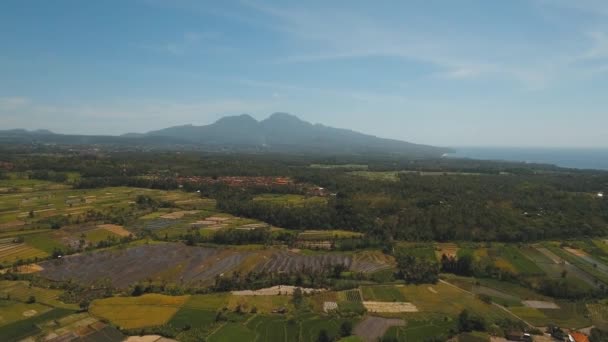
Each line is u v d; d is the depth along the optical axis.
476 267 131.25
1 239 147.75
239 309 97.81
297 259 141.25
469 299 110.00
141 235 162.25
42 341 81.31
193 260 137.50
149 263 133.12
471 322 92.56
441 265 135.50
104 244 148.50
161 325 89.38
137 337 85.06
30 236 151.88
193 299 104.12
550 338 89.06
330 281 119.69
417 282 121.19
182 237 161.12
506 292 116.50
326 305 103.62
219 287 111.69
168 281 118.12
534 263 138.75
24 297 102.25
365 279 123.69
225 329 89.06
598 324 96.75
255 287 113.50
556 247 156.50
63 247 142.88
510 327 93.50
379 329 91.62
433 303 106.56
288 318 94.69
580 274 129.00
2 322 88.62
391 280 122.94
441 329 92.00
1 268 122.56
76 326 88.06
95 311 95.56
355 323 94.25
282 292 110.69
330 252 150.75
